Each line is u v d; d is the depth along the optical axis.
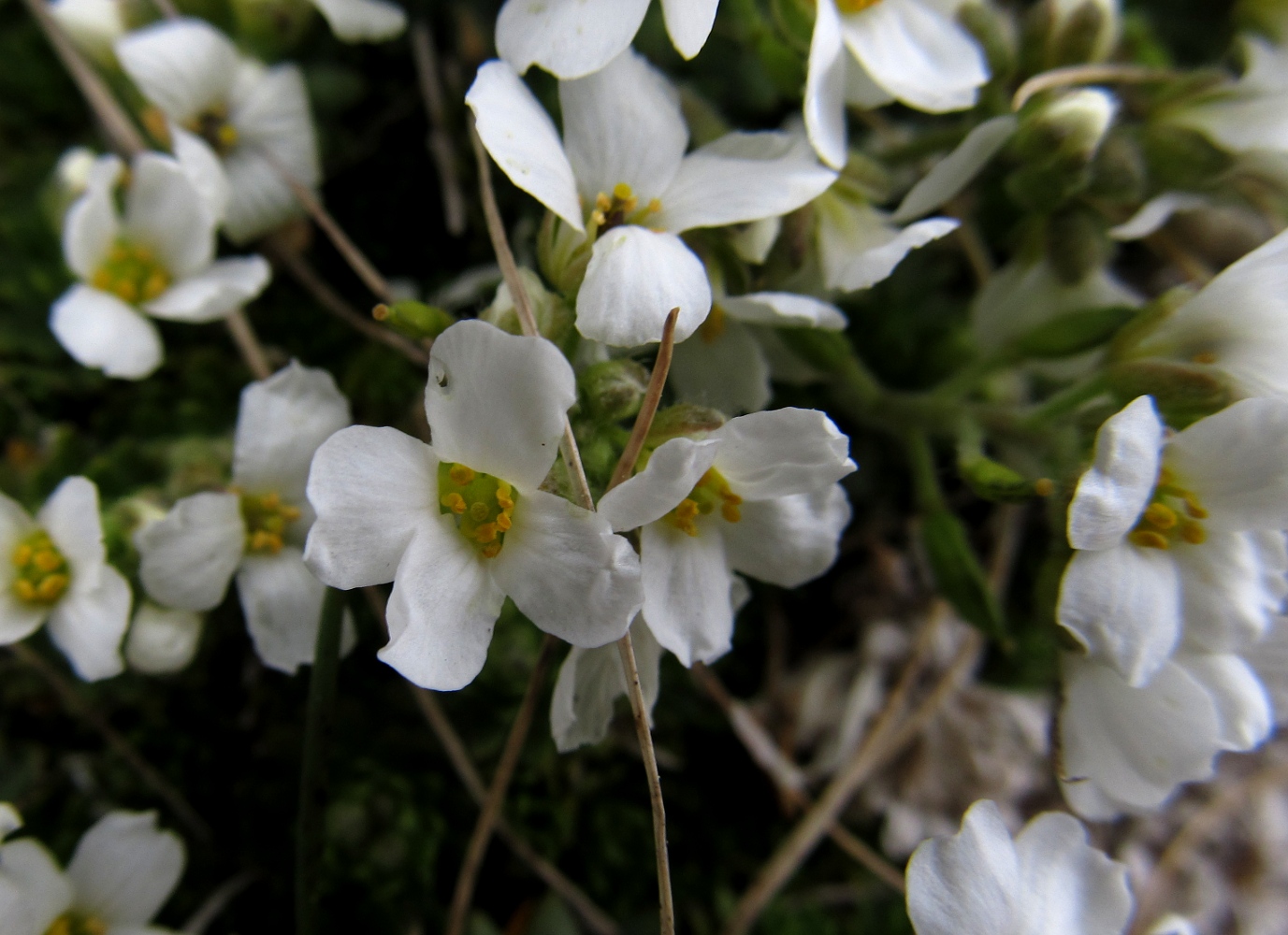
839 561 0.05
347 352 0.05
